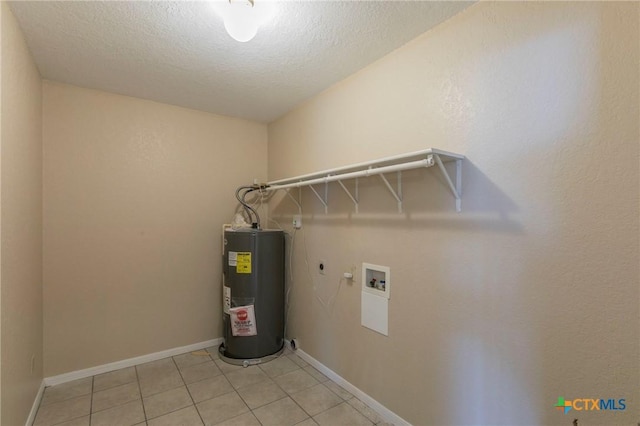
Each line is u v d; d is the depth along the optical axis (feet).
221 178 10.19
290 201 9.78
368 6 4.91
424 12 5.07
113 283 8.43
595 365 3.66
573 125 3.80
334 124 7.84
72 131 7.88
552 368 4.01
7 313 4.83
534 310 4.17
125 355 8.58
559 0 3.93
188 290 9.59
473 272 4.87
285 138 10.03
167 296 9.24
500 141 4.53
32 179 6.50
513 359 4.40
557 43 3.94
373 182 6.72
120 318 8.53
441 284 5.34
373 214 6.73
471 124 4.90
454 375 5.15
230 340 8.93
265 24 5.36
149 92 8.38
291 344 9.55
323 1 4.78
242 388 7.48
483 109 4.74
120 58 6.56
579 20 3.76
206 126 9.91
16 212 5.33
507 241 4.45
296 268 9.46
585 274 3.72
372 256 6.74
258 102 9.11
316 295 8.54
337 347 7.76
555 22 3.96
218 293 10.12
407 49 5.96
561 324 3.92
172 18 5.22
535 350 4.17
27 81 6.07
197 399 7.03
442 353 5.33
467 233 4.95
